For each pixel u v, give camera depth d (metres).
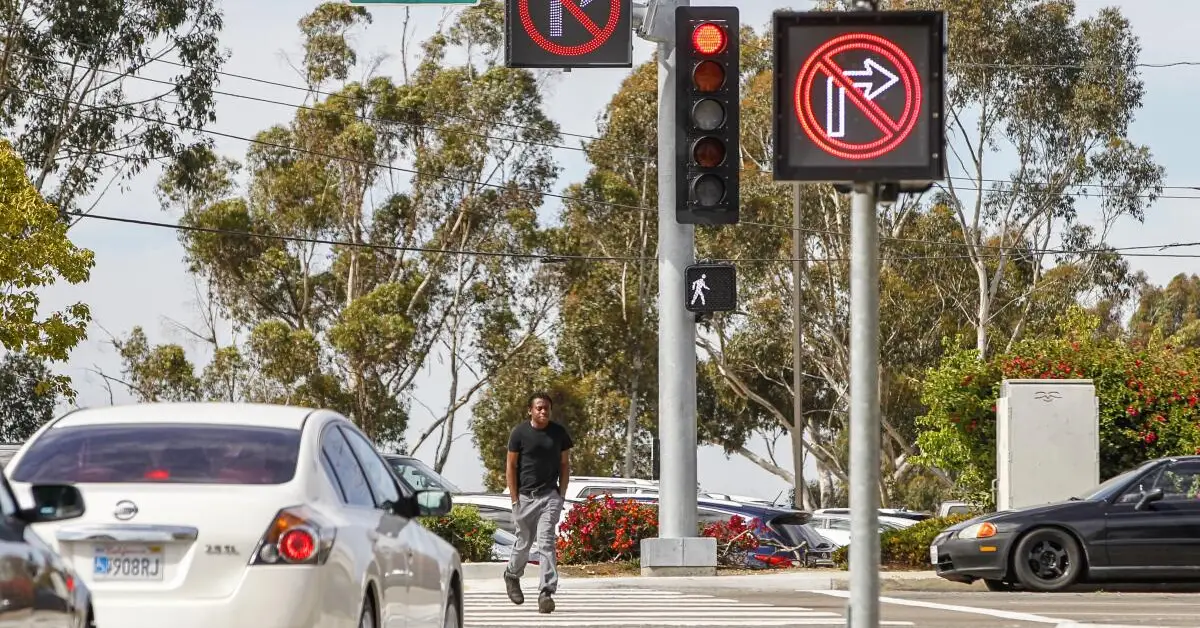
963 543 42.03
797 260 116.31
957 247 133.62
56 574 14.78
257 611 16.92
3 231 82.69
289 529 17.31
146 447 18.55
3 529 13.95
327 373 128.38
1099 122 123.12
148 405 20.05
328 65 133.38
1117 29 124.12
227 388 130.38
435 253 133.88
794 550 52.31
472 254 134.50
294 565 17.16
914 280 135.50
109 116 105.88
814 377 145.62
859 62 14.10
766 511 53.56
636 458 142.62
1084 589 42.47
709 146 34.50
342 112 132.38
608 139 136.75
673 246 45.38
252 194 134.75
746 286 134.75
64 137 105.56
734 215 34.56
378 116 133.38
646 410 141.25
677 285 45.44
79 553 17.22
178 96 108.12
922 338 134.50
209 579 17.11
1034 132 125.50
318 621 17.17
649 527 51.34
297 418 19.44
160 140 107.50
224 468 18.14
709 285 44.34
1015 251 133.38
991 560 41.59
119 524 17.20
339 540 17.77
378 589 18.92
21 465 18.38
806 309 134.00
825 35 14.09
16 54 104.12
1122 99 122.81
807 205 129.62
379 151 133.75
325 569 17.33
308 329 132.12
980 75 123.94
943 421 64.56
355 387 128.88
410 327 127.31
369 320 126.44
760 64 133.75
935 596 40.28
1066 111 124.06
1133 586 44.47
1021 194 126.50
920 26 14.09
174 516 17.27
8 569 13.48
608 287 136.75
